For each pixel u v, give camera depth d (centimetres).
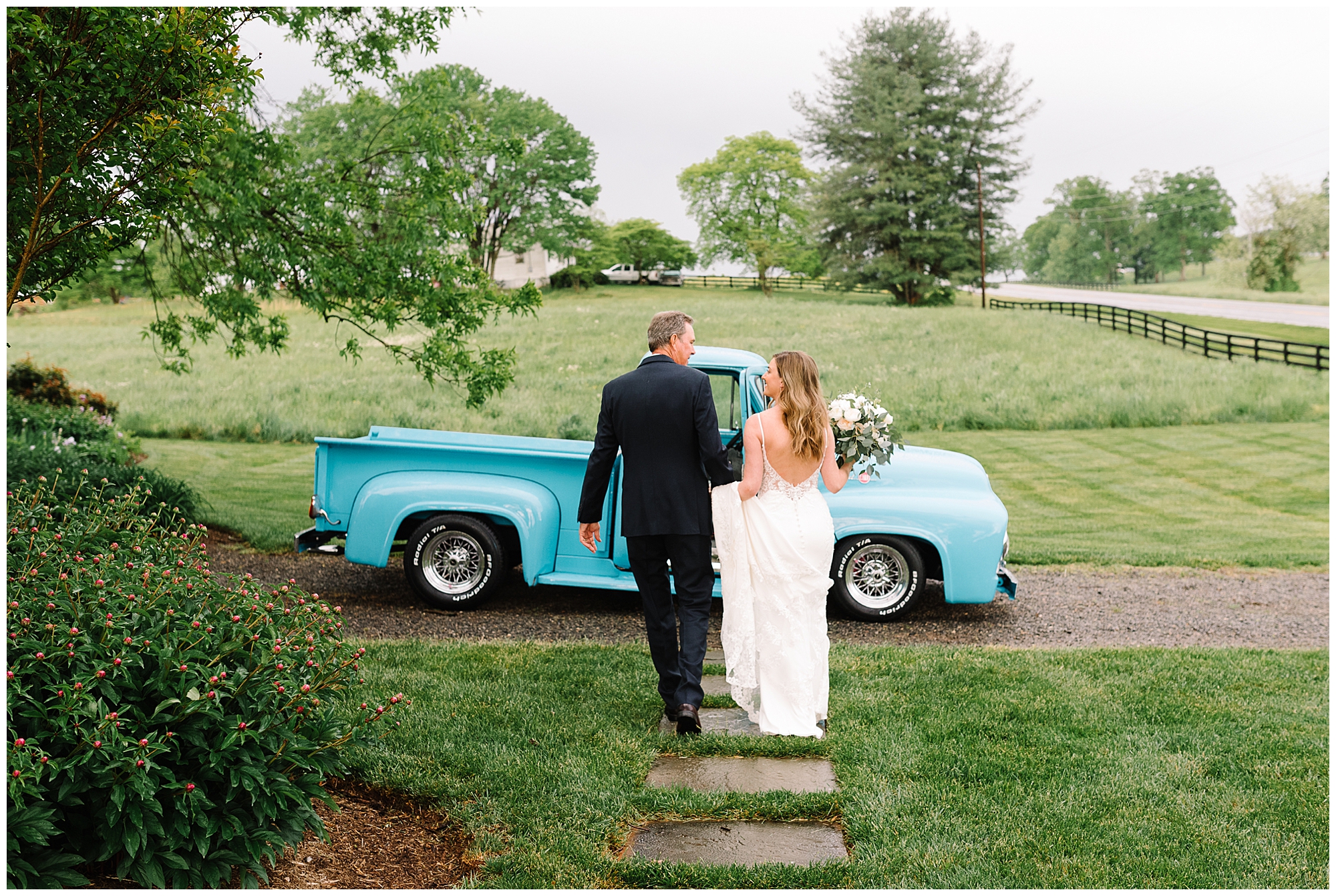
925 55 5256
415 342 3005
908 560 669
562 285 6319
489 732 412
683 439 436
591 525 465
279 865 297
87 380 2445
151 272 1073
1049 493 1433
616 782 369
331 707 320
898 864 311
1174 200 10906
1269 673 527
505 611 670
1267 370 2452
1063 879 302
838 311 3956
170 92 432
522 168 4872
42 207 392
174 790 265
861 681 503
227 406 2006
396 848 324
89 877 268
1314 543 1046
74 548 354
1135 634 654
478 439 712
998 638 636
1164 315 4428
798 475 440
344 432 1850
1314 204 7075
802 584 434
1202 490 1455
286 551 846
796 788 374
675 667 443
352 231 1006
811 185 5522
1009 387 2350
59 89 382
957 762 393
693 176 6538
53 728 258
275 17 888
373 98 1079
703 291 6244
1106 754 404
